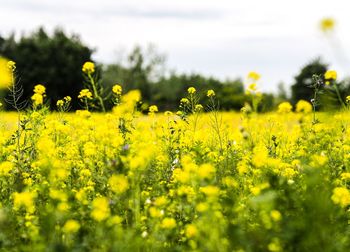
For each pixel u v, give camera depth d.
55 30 43.88
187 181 4.28
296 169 5.82
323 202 3.38
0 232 3.70
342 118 6.36
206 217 3.55
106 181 4.46
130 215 4.13
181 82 51.59
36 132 6.29
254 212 3.94
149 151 4.05
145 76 52.69
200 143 6.57
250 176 5.33
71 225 3.41
